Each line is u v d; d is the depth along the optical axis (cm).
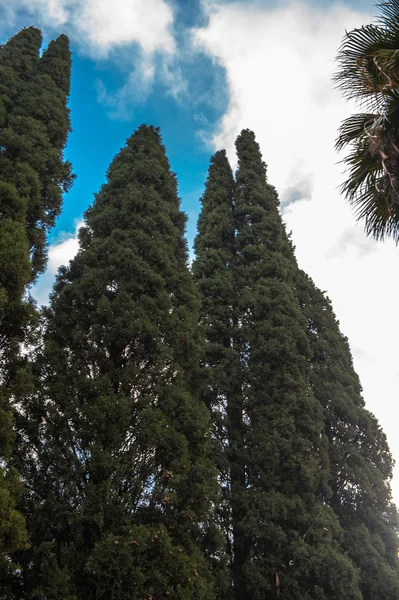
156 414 1020
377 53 816
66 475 905
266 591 1271
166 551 862
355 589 1305
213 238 2058
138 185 1499
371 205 892
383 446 1925
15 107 1393
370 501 1711
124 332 1092
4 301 865
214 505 1335
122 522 887
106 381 1025
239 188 2306
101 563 815
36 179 1180
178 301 1308
